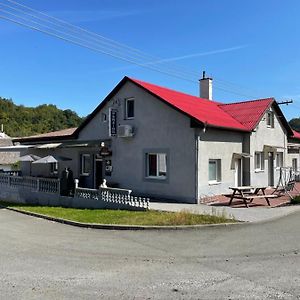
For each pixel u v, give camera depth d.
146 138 19.44
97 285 6.45
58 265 7.79
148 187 19.28
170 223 12.24
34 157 24.47
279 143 25.73
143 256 8.52
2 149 27.11
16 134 75.12
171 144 18.31
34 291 6.16
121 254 8.74
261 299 5.65
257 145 22.09
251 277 6.76
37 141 27.00
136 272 7.23
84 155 23.52
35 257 8.51
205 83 28.55
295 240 9.80
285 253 8.48
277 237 10.22
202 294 5.92
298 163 31.58
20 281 6.71
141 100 19.77
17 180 22.92
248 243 9.59
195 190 17.30
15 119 83.81
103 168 21.77
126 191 16.27
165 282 6.57
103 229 12.33
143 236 10.93
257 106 23.62
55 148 24.31
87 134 23.17
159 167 19.14
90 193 17.97
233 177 20.14
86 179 23.11
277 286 6.23
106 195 17.22
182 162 17.84
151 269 7.43
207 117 18.61
